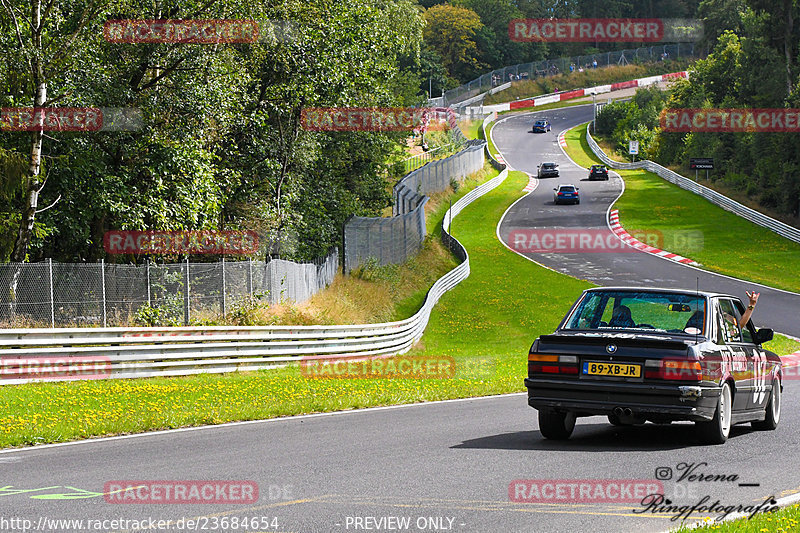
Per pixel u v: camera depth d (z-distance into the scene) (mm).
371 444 26766
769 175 188000
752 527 15914
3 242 61375
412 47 136500
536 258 143125
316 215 105250
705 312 27516
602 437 28547
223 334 57500
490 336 93562
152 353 53219
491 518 16984
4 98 59594
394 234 120688
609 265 136375
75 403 39188
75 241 68812
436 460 23500
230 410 35062
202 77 68562
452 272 119500
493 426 31312
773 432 30391
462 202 194625
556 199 197250
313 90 85688
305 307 76250
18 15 59969
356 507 17922
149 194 65938
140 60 65875
